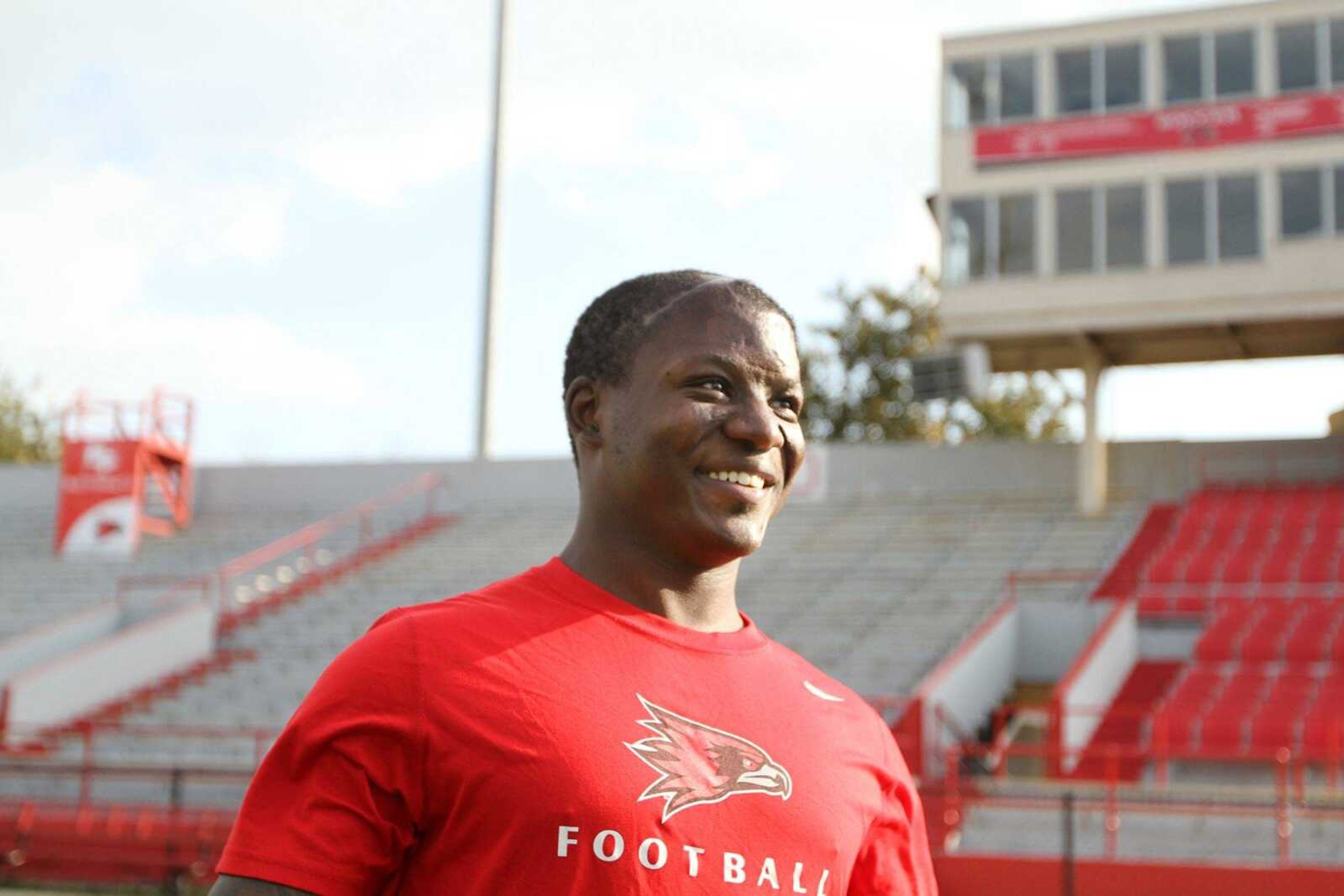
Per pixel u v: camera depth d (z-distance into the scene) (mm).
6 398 49312
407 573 25438
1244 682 17547
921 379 24969
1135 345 25359
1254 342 24922
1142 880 11445
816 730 2033
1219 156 23797
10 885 14156
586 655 1918
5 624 24406
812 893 1877
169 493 29250
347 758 1813
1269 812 11320
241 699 19906
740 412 2031
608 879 1751
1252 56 24031
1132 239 24000
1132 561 22500
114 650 20484
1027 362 26516
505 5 30891
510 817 1771
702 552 2055
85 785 14539
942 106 25562
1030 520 25062
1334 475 25266
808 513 26781
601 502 2100
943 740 16172
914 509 26312
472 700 1831
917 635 19719
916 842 2195
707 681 1979
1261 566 21297
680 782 1830
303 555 27359
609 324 2133
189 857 13961
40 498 32156
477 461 29812
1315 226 23109
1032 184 24734
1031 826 12484
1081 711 16078
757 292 2129
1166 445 26203
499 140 30672
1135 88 24531
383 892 1855
